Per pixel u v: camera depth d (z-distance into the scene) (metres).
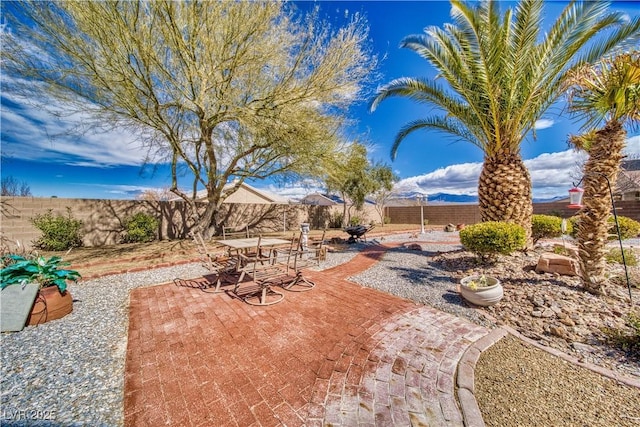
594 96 3.75
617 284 4.02
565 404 1.99
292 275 5.12
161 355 2.66
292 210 15.95
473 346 2.79
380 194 18.80
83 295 4.48
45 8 5.49
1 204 7.50
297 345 2.85
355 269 6.26
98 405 2.01
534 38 5.14
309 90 7.36
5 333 3.07
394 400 2.07
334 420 1.87
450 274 5.40
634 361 2.45
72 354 2.69
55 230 7.89
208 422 1.85
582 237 3.82
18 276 3.33
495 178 6.28
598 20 4.79
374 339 2.97
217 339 2.98
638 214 11.49
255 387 2.20
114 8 5.45
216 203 10.03
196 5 6.07
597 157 3.69
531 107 5.96
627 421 1.82
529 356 2.63
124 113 6.97
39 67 6.03
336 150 9.47
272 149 9.05
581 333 2.92
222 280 5.35
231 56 6.68
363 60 7.38
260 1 6.20
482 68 5.42
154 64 6.35
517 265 5.22
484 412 1.93
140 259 7.15
